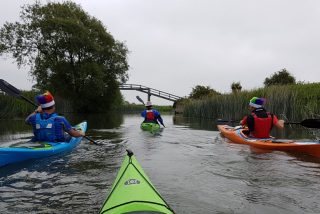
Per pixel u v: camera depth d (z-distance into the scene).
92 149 7.63
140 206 2.76
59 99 29.81
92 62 32.34
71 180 4.82
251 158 6.41
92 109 36.81
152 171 5.41
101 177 4.98
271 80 25.42
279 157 6.48
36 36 31.64
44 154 6.25
